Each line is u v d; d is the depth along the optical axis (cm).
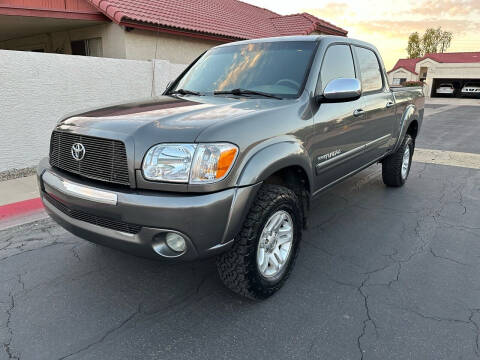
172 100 307
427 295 276
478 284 291
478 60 3797
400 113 482
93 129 238
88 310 259
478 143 948
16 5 798
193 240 214
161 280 296
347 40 379
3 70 556
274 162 240
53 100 621
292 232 282
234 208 221
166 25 978
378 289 284
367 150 405
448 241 367
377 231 391
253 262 245
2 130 570
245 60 352
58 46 1136
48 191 268
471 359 214
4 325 242
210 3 1498
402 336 233
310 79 305
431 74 3919
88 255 336
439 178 603
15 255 335
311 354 218
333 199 496
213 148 213
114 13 887
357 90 299
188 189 212
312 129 290
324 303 267
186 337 233
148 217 211
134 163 216
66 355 217
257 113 248
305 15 1756
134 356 217
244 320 248
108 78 690
